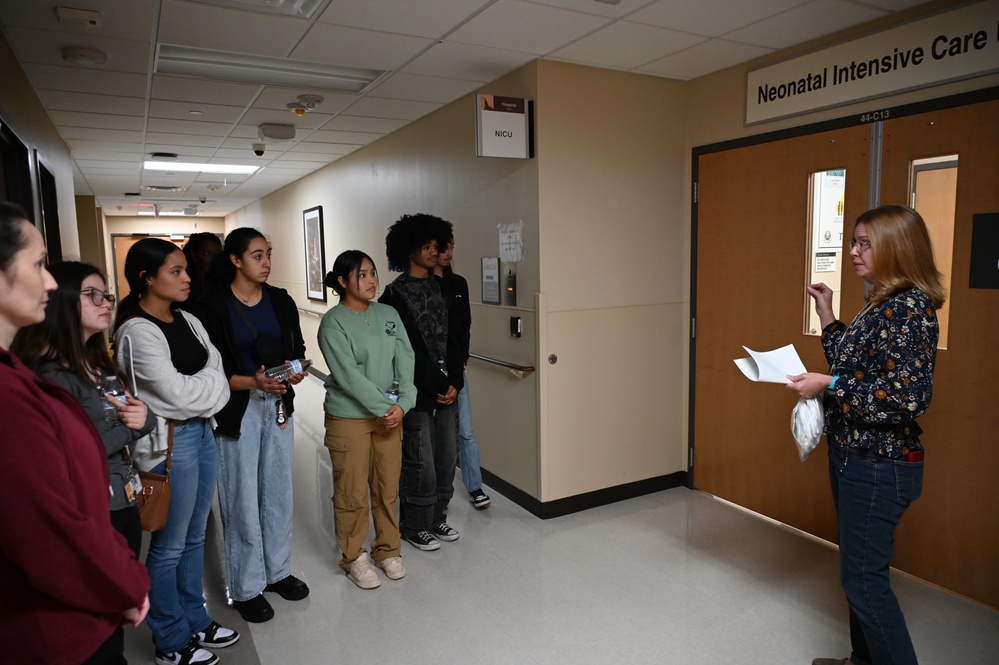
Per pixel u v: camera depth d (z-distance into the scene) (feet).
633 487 12.74
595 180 11.60
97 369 5.21
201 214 45.09
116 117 14.42
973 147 8.09
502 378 12.67
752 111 11.03
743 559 10.01
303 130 16.69
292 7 8.66
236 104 13.58
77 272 5.06
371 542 10.86
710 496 12.70
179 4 8.16
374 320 9.09
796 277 10.56
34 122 11.71
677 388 13.08
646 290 12.44
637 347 12.46
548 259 11.29
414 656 7.69
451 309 10.51
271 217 32.63
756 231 11.18
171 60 10.73
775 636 7.97
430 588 9.29
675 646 7.81
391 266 10.44
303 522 11.80
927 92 8.54
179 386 6.54
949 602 8.63
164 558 6.98
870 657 6.61
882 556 6.26
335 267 8.91
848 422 6.40
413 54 10.48
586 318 11.80
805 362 10.55
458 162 13.70
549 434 11.66
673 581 9.37
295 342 8.77
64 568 3.15
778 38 9.81
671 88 12.25
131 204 36.19
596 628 8.21
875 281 6.31
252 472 8.25
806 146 10.18
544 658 7.63
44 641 3.27
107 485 3.77
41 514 3.04
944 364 8.64
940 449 8.79
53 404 3.38
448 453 10.79
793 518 11.03
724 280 11.91
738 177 11.43
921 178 8.75
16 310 3.28
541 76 10.84
